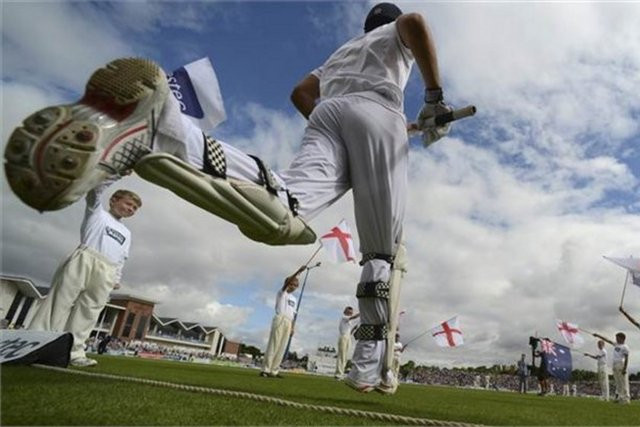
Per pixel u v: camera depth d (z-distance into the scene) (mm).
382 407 3141
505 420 2963
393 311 3125
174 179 1815
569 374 21516
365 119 2881
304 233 2453
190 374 5496
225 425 1540
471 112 2814
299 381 7945
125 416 1501
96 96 1584
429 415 2818
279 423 1699
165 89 1683
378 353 3082
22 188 1424
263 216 2150
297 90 3748
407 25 2797
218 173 1938
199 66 2654
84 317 4730
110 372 3980
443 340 17266
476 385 51938
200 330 82875
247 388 3842
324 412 2188
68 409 1510
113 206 5363
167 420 1518
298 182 2629
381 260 3098
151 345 65250
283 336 9414
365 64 3135
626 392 13531
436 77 2877
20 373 2426
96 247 4777
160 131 1729
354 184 2959
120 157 1630
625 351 13695
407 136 3098
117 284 5207
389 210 2971
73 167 1437
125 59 1648
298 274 9750
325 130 2924
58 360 2951
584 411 5355
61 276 4562
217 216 2107
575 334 17516
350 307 14906
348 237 8180
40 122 1416
